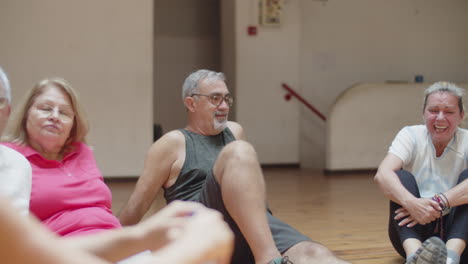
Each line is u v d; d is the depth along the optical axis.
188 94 2.07
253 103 7.27
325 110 7.85
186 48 8.16
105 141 5.84
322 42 7.80
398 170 2.11
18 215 0.33
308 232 3.04
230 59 7.42
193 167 1.97
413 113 7.04
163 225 0.60
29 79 5.64
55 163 1.64
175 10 8.10
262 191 1.58
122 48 5.86
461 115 2.10
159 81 8.09
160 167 1.98
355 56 7.94
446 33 8.25
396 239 2.14
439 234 2.04
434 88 2.10
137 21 5.88
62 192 1.59
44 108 1.63
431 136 2.12
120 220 1.96
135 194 1.97
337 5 7.83
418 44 8.16
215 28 8.24
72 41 5.73
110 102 5.85
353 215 3.66
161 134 6.63
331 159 6.78
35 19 5.64
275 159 7.41
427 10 8.16
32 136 1.63
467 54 8.33
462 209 1.93
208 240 0.38
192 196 1.95
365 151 6.91
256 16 7.22
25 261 0.33
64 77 5.73
